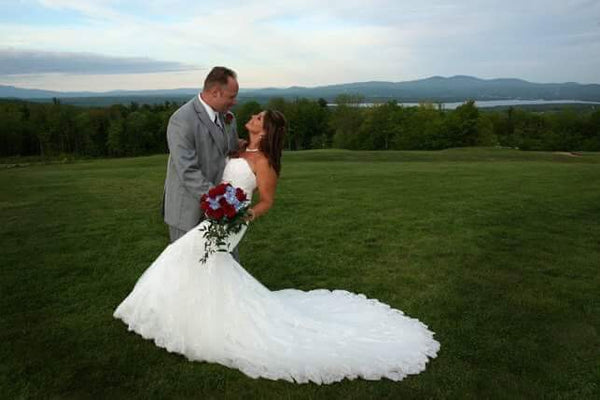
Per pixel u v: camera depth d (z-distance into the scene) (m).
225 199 3.70
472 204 10.21
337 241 7.39
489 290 5.56
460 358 4.03
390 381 3.64
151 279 4.11
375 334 4.12
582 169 16.75
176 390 3.44
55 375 3.59
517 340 4.39
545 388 3.64
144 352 3.94
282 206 9.87
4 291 5.20
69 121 73.69
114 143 73.12
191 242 4.01
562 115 76.62
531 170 16.48
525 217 9.09
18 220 8.46
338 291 5.02
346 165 19.61
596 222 8.78
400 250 7.00
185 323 3.89
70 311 4.72
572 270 6.26
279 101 89.88
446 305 5.12
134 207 9.80
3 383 3.47
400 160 24.28
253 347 3.79
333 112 87.94
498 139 78.06
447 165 19.20
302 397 3.39
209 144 4.12
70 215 8.93
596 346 4.31
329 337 3.97
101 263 6.19
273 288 5.54
